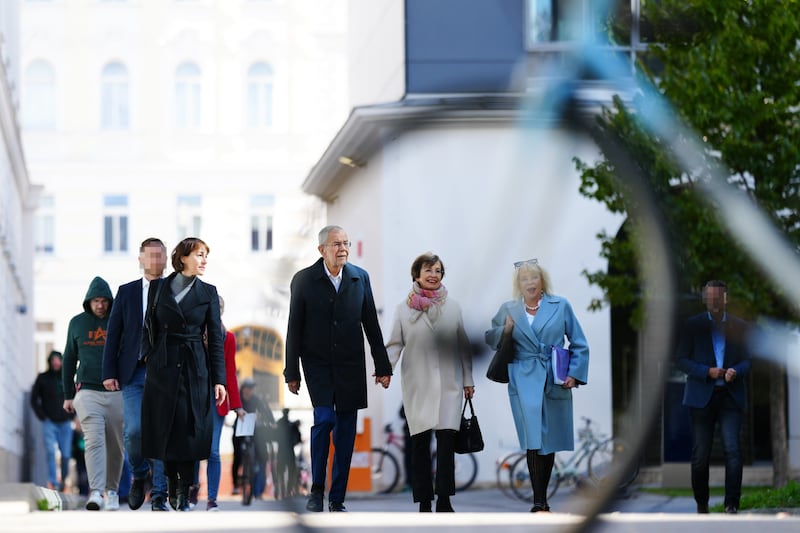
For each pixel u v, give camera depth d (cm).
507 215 4906
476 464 4678
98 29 9544
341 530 1859
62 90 9488
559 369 2233
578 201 4888
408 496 4153
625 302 4075
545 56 4756
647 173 3500
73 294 9394
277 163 9512
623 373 4909
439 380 2280
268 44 9562
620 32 4416
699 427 2483
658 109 3538
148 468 2448
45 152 9469
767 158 3488
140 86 9512
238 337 8388
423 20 4981
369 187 5238
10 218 6312
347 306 2227
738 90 3456
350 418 2250
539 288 2266
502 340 2258
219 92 9519
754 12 3453
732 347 2473
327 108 9556
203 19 9569
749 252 3475
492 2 4884
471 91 4872
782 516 2222
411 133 4931
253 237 9419
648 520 2042
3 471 5072
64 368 2611
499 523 1947
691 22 3584
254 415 2906
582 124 2327
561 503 3075
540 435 2228
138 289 2386
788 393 4781
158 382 2177
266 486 4038
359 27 6175
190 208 9488
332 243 2225
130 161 9475
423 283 2297
